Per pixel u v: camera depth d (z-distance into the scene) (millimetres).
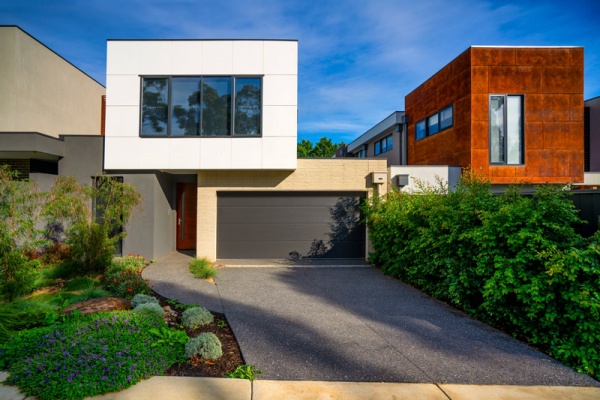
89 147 9875
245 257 10164
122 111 9289
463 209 5840
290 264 9633
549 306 4031
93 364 3246
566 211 4418
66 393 2900
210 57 9367
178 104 9359
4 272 5719
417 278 7051
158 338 3941
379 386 3223
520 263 4496
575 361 3736
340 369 3553
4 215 6098
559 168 11234
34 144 8969
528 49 11289
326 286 7219
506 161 11203
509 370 3584
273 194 10258
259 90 9430
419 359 3816
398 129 17234
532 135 11219
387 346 4160
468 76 11406
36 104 12031
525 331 4312
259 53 9391
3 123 10977
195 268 8117
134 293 6051
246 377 3350
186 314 4824
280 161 9375
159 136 9273
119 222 8000
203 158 9320
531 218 4449
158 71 9328
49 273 7027
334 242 10328
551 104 11266
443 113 13125
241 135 9328
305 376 3395
